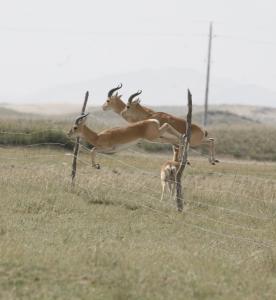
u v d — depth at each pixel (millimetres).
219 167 120375
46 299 35875
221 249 52344
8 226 53219
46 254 43625
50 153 113688
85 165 98562
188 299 37375
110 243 49844
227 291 39250
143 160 118062
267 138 189625
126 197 72875
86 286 38219
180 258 45938
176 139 76812
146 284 38906
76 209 64562
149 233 56844
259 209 72438
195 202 73125
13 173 80875
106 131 76375
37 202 63969
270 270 45812
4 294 36312
